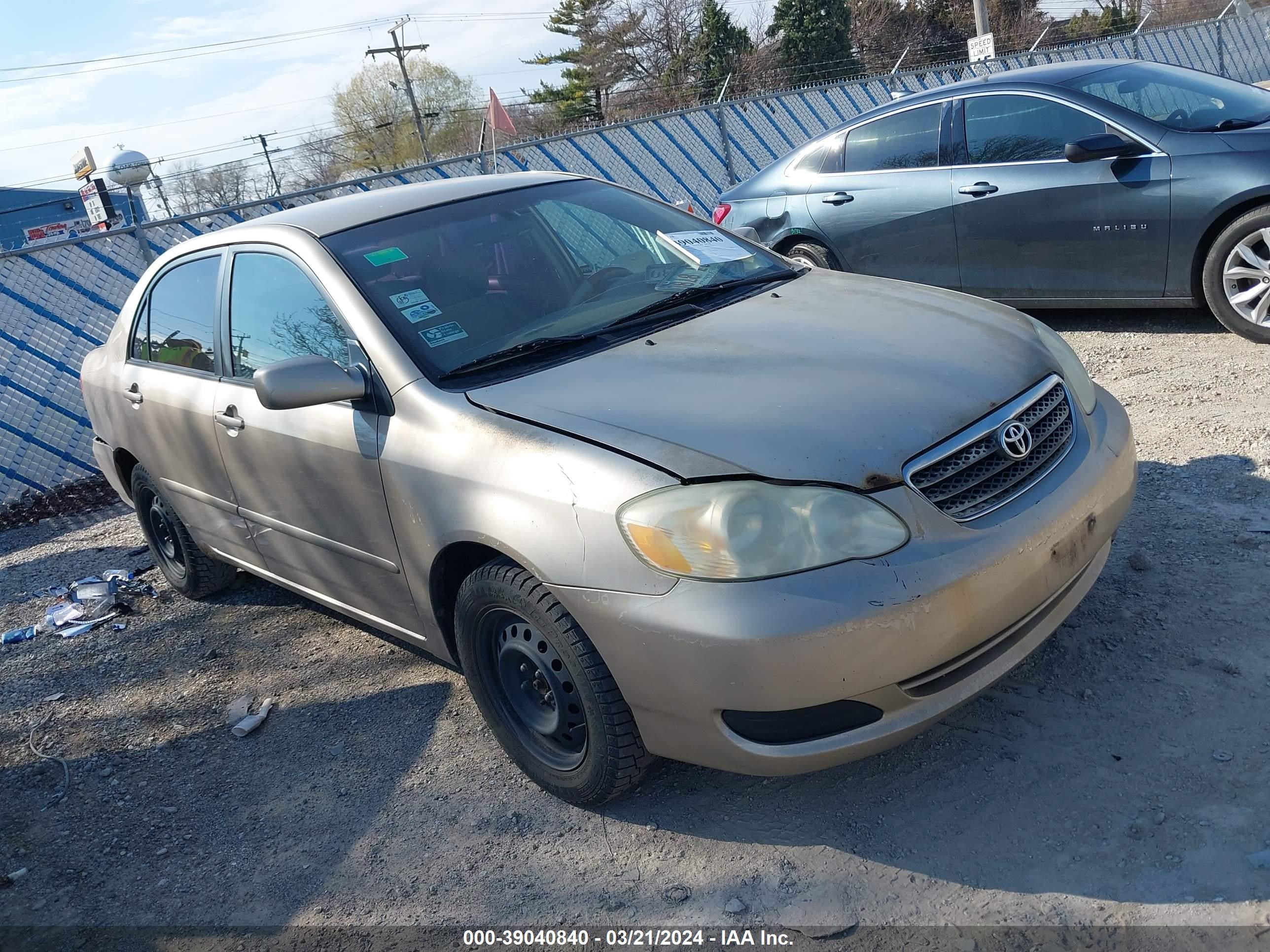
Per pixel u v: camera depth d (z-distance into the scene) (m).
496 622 3.00
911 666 2.42
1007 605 2.55
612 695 2.68
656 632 2.46
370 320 3.27
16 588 5.95
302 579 3.96
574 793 2.95
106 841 3.30
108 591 5.45
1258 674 2.98
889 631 2.37
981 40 21.75
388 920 2.75
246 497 3.98
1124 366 5.84
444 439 2.96
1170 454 4.55
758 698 2.39
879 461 2.51
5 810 3.57
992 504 2.62
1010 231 6.44
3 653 4.95
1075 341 6.51
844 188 7.25
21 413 8.24
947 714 2.56
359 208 3.83
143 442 4.57
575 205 3.99
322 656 4.29
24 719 4.21
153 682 4.34
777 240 7.68
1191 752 2.74
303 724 3.80
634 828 2.91
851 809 2.81
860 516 2.44
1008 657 2.67
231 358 3.94
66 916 2.98
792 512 2.41
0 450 8.11
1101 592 3.56
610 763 2.76
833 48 55.78
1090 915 2.32
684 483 2.48
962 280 6.82
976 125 6.60
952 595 2.44
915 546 2.45
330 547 3.59
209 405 3.97
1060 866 2.47
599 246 3.79
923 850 2.61
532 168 12.64
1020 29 57.88
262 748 3.70
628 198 4.21
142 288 4.73
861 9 60.31
